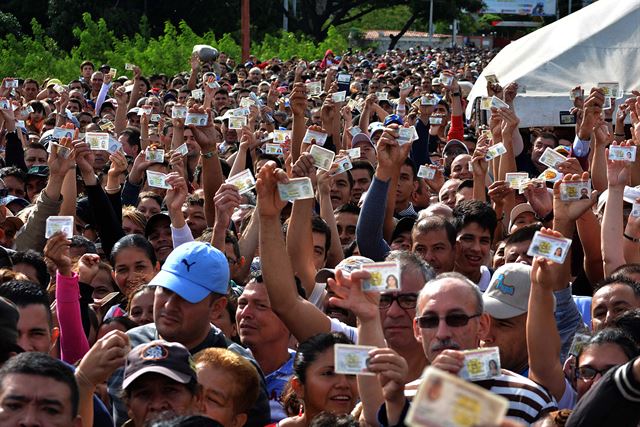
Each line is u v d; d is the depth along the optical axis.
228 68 41.38
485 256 9.86
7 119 16.55
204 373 6.37
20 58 42.56
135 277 9.33
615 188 9.34
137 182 13.54
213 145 11.62
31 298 7.10
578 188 9.02
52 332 7.43
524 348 7.60
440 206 10.31
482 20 134.75
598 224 9.71
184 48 47.69
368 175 13.48
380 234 9.80
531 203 10.80
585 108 14.17
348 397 6.80
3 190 13.76
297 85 12.97
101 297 9.55
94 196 11.10
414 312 7.47
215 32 77.56
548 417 5.93
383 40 117.94
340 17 100.25
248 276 10.05
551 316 7.01
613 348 6.50
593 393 5.38
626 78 18.95
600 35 19.48
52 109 24.19
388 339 7.50
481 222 9.79
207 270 7.13
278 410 7.69
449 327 6.46
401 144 10.22
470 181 12.52
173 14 76.56
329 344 6.84
